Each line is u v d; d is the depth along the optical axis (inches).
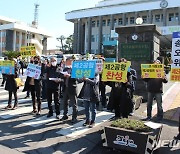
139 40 419.5
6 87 363.9
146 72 300.7
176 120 318.0
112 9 2129.7
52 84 313.1
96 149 232.2
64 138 256.2
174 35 256.7
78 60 283.3
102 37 2292.1
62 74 303.6
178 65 255.6
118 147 212.4
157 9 1950.1
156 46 434.0
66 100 311.0
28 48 385.1
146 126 214.5
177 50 255.8
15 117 323.6
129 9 2047.2
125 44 429.4
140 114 344.8
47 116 325.1
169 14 1991.9
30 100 426.3
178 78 255.1
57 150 230.1
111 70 265.0
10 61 353.4
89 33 2315.5
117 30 434.9
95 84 281.9
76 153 225.0
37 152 225.0
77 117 326.0
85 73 275.7
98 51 2249.0
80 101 394.6
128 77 277.4
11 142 244.7
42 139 253.6
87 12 2271.2
